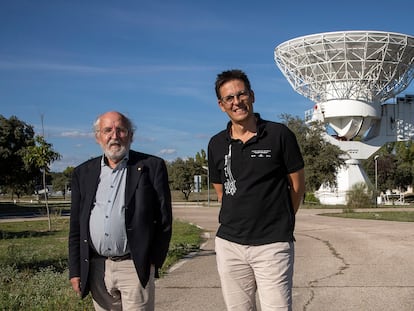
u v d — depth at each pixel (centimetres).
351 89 5097
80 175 421
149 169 413
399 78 5175
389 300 695
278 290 388
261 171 388
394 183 7806
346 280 845
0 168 5194
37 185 7175
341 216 2981
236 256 399
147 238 402
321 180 4784
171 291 762
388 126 5428
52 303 633
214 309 653
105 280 412
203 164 7800
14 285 755
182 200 7388
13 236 1922
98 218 403
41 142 2333
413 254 1180
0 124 5184
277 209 392
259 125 397
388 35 4762
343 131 5309
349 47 4841
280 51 5159
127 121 413
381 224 2245
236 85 393
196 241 1536
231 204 396
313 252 1237
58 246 1452
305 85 5234
